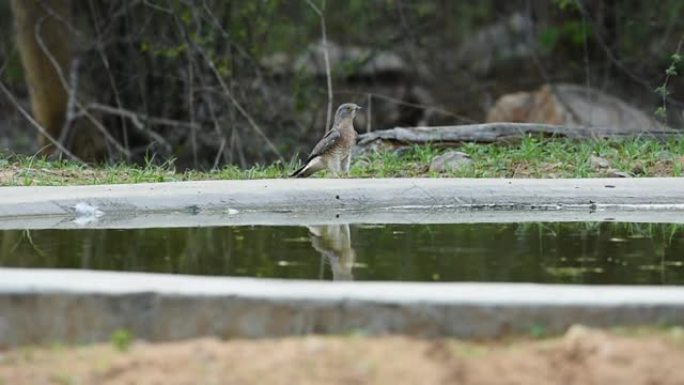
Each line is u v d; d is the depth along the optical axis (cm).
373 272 936
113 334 743
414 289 745
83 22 2770
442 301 721
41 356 720
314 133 2841
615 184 1351
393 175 1678
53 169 1692
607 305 716
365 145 1920
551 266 959
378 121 3159
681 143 1816
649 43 3130
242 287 751
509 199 1337
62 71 2745
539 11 3384
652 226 1202
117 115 2759
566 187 1342
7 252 1030
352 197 1326
